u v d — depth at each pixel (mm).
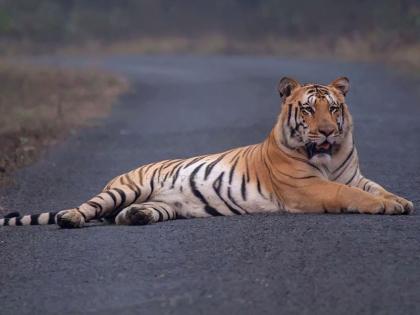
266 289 9523
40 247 12062
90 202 13242
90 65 50688
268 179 12992
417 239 11094
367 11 59969
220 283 9828
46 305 9641
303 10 65062
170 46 67500
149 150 21875
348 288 9383
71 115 29203
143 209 12984
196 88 37812
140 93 37000
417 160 18969
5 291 10289
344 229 11633
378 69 41688
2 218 14312
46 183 17953
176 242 11680
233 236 11734
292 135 12734
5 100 31219
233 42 64812
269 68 45375
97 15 76125
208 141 22844
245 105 30828
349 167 13133
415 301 8938
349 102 30109
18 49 65062
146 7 78375
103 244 11898
